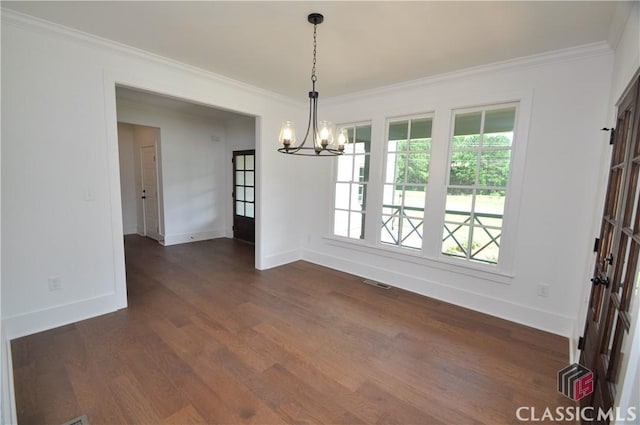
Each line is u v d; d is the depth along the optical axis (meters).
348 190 4.17
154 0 1.91
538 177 2.64
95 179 2.64
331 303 3.16
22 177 2.29
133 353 2.20
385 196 3.81
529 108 2.64
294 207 4.60
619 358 1.26
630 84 1.63
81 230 2.61
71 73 2.44
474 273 3.05
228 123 6.08
